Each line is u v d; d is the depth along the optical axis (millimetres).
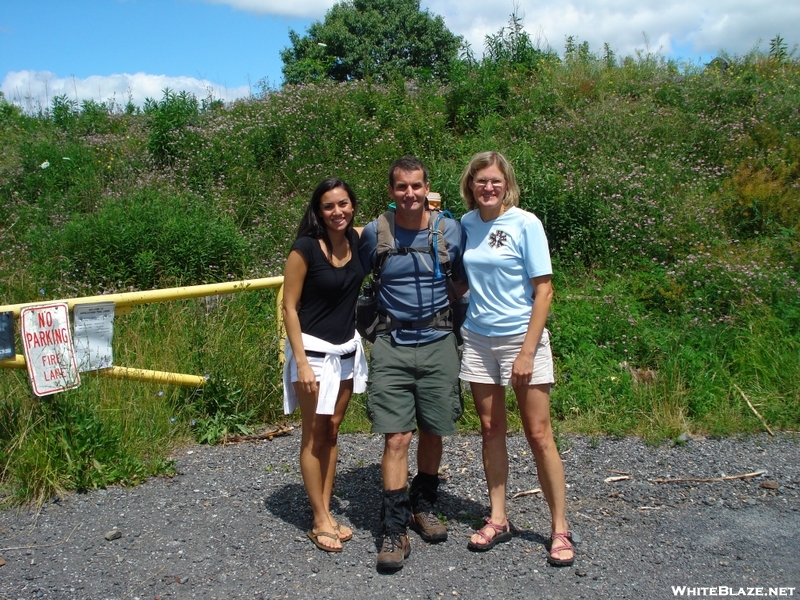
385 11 29781
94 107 12953
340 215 3461
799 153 9352
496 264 3475
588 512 4094
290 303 3494
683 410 5562
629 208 8203
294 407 3730
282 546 3637
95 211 8703
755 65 12664
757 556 3582
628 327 6508
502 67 12031
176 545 3617
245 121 10539
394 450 3512
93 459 4293
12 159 10266
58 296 6859
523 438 5203
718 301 6922
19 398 4379
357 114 10828
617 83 11586
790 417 5535
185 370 5480
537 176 8180
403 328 3555
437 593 3217
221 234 7648
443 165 8695
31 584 3244
